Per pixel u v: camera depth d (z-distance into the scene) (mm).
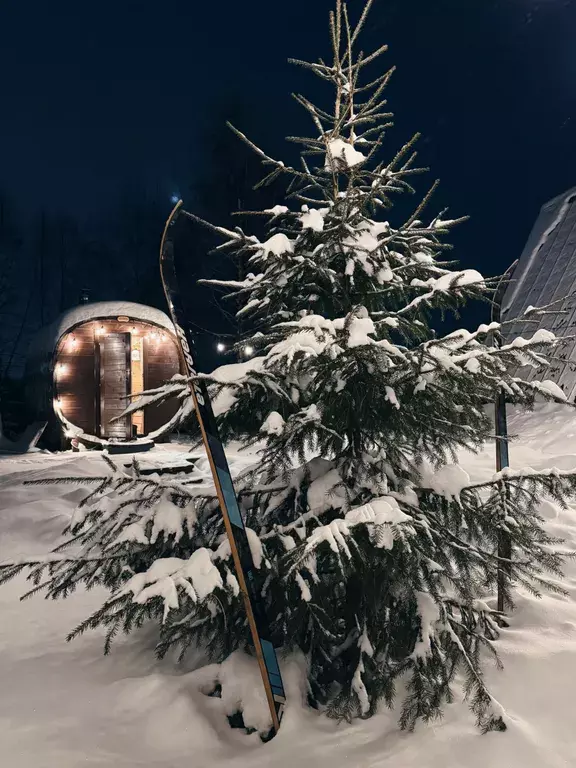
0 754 2762
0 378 21688
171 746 2832
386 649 3225
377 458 3551
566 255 13867
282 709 2936
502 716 2869
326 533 2834
